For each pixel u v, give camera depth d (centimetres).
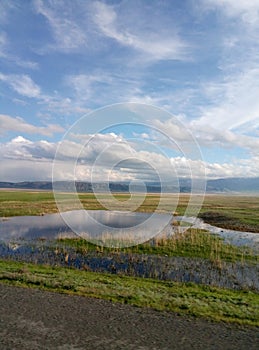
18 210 3647
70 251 1797
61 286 952
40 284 968
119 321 704
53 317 710
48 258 1639
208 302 874
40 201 4944
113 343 600
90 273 1297
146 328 672
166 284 1152
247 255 1767
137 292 931
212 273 1423
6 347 570
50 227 2556
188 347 595
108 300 842
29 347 573
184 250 1852
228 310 805
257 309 831
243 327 699
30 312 734
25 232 2350
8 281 994
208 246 1945
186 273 1420
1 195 6359
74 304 800
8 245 1923
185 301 865
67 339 609
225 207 4525
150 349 583
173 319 729
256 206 4750
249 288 1200
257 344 617
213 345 607
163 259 1664
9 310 741
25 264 1405
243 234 2438
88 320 702
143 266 1528
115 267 1504
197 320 729
